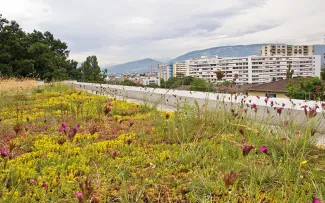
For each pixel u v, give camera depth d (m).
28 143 4.18
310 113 3.50
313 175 2.65
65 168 3.13
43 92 12.23
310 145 3.47
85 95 11.03
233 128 4.36
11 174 2.78
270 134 3.75
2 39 33.44
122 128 5.15
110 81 19.53
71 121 5.77
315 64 59.25
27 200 2.40
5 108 7.70
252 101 6.56
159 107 8.27
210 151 3.54
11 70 31.28
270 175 2.74
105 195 2.42
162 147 3.91
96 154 3.58
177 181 2.79
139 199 2.41
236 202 2.39
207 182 2.63
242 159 2.99
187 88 9.49
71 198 2.42
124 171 2.91
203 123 4.65
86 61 45.84
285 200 2.27
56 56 39.28
